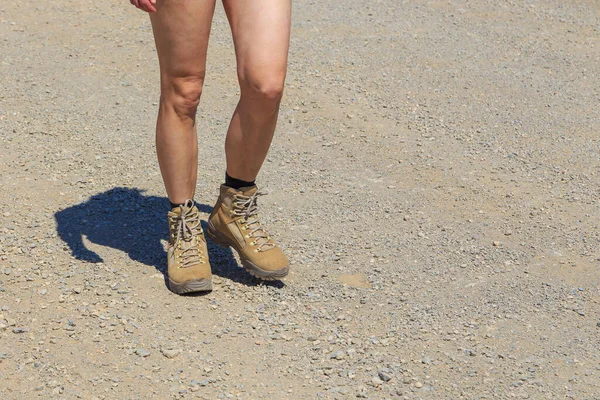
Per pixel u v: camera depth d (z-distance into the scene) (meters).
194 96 4.18
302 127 6.46
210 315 4.21
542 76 7.58
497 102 7.02
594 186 5.71
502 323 4.21
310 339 4.05
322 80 7.27
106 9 8.71
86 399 3.60
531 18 8.95
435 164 5.95
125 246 4.79
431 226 5.14
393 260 4.76
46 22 8.31
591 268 4.73
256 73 3.91
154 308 4.23
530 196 5.56
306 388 3.72
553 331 4.15
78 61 7.46
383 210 5.31
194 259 4.36
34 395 3.62
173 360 3.87
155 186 5.51
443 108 6.87
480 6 9.23
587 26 8.79
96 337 4.00
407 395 3.68
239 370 3.82
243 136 4.14
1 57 7.47
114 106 6.66
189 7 3.92
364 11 8.93
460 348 4.00
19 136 6.09
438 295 4.45
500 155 6.12
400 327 4.16
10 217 5.04
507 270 4.70
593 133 6.52
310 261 4.73
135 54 7.65
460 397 3.67
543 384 3.76
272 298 4.37
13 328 4.04
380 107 6.84
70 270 4.52
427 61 7.78
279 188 5.55
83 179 5.54
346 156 6.04
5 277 4.45
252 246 4.39
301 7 8.93
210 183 5.56
